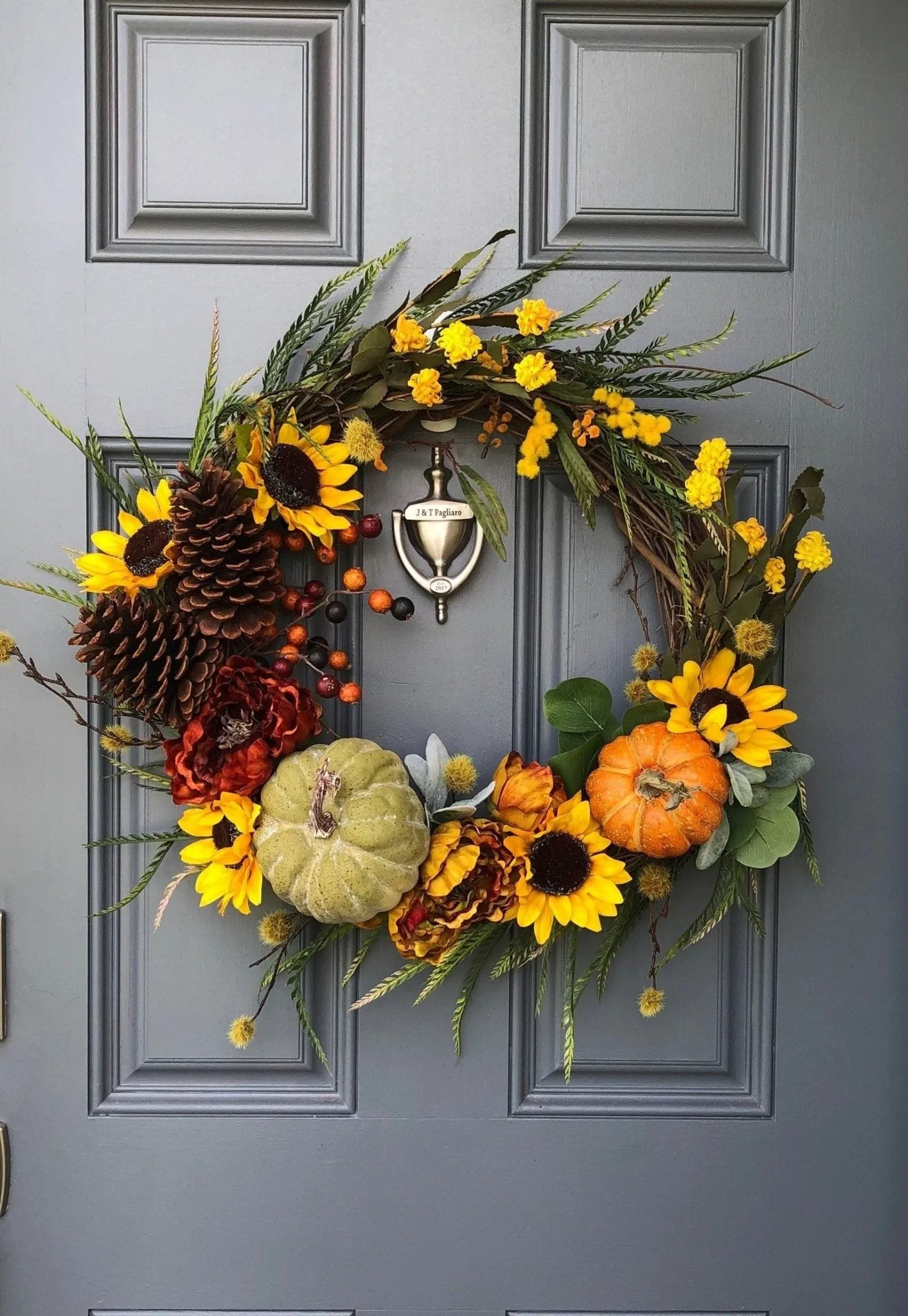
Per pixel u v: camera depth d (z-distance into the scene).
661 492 0.95
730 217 1.03
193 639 0.90
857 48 1.02
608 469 0.98
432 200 1.02
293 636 0.94
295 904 0.90
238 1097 1.04
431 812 0.94
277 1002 1.04
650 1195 1.05
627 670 1.04
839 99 1.02
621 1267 1.05
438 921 0.91
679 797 0.89
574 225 1.03
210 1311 1.04
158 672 0.89
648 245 1.03
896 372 1.03
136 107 1.01
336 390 0.96
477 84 1.01
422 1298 1.04
